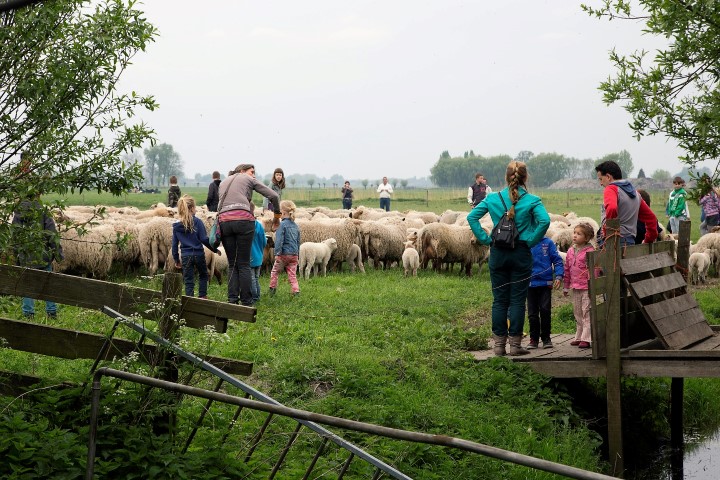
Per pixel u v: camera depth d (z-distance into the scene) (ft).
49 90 16.98
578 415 31.37
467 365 32.78
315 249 56.54
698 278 65.57
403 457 22.88
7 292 18.97
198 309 19.27
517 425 27.94
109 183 18.56
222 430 21.18
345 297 48.24
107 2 17.79
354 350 33.32
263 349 32.19
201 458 18.08
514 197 31.73
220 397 14.15
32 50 17.08
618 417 30.07
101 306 19.02
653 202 209.77
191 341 31.24
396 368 31.45
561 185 535.60
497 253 32.42
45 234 18.29
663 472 31.96
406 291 52.34
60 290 18.98
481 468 24.14
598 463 29.17
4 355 27.12
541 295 34.65
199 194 310.86
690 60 25.68
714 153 25.67
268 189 41.29
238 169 41.96
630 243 32.53
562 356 31.94
